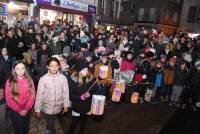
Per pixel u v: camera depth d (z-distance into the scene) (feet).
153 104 24.67
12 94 11.30
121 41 35.53
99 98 16.05
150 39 36.42
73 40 33.96
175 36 41.81
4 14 49.60
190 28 103.30
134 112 21.36
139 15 103.76
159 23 97.35
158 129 18.30
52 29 36.86
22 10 53.26
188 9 104.32
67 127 16.52
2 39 27.20
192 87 24.68
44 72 24.85
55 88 12.07
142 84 25.31
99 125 17.61
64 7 62.69
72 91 14.20
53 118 12.65
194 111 23.88
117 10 92.99
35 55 26.18
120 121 18.86
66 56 26.45
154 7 98.84
